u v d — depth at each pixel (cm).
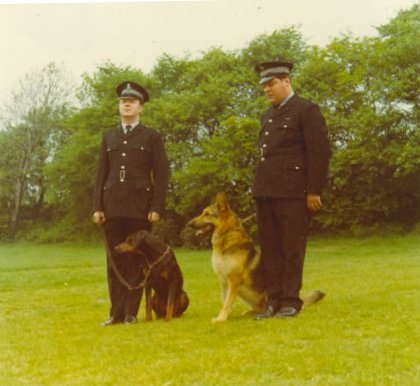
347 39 2400
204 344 443
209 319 560
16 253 2280
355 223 2241
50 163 3150
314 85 2409
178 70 3128
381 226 2184
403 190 2162
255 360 386
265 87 557
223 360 389
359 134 2155
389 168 2156
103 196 594
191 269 1334
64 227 3059
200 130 2903
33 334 523
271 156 547
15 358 435
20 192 3098
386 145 2123
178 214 2775
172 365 385
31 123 3064
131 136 591
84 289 973
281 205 541
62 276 1273
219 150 2555
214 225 576
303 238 543
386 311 527
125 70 3114
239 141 2505
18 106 3025
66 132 3275
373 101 2161
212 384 342
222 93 2777
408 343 411
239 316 575
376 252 1611
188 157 2805
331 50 2375
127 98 591
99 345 463
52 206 3238
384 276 876
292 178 538
